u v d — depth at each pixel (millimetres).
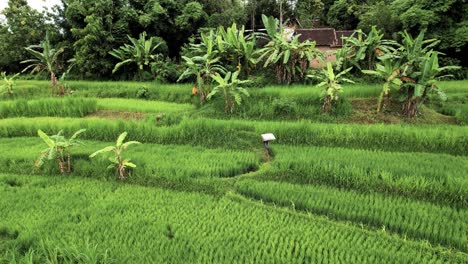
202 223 7277
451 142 10742
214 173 9664
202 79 15836
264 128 12125
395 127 11648
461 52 20891
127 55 21984
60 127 12820
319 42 26078
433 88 12812
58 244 6590
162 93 17953
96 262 6055
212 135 12109
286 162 9844
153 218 7449
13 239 6938
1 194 8648
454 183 8219
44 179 9461
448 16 20219
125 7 23125
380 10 23766
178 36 25250
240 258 6145
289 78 18125
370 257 6062
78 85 20734
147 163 10117
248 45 17531
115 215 7625
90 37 21266
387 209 7492
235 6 29859
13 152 11117
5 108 15148
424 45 20953
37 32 24969
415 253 6238
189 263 6062
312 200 7992
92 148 11414
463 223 6883
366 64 19250
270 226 7066
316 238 6707
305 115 13867
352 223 7273
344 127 11797
